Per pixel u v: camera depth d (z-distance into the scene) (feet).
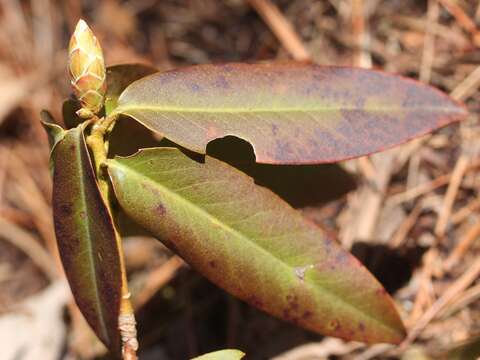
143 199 0.51
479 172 0.79
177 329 0.83
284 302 0.54
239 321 0.81
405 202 0.81
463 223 0.78
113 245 0.49
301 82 0.53
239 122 0.52
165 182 0.51
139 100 0.51
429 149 0.82
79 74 0.50
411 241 0.79
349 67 0.54
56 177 0.49
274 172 0.59
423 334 0.74
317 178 0.61
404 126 0.53
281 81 0.53
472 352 0.64
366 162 0.83
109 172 0.51
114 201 0.52
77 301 0.53
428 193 0.80
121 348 0.54
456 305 0.75
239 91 0.52
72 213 0.50
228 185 0.52
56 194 0.50
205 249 0.52
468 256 0.77
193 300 0.84
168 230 0.51
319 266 0.54
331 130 0.53
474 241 0.77
